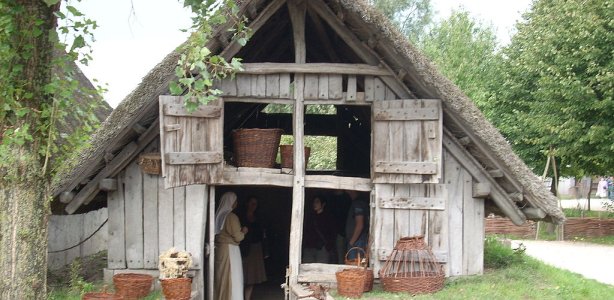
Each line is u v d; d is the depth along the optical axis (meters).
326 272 7.49
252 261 10.02
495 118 21.36
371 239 7.59
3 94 4.35
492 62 24.89
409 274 7.34
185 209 7.41
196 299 7.03
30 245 4.54
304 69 7.35
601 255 14.60
